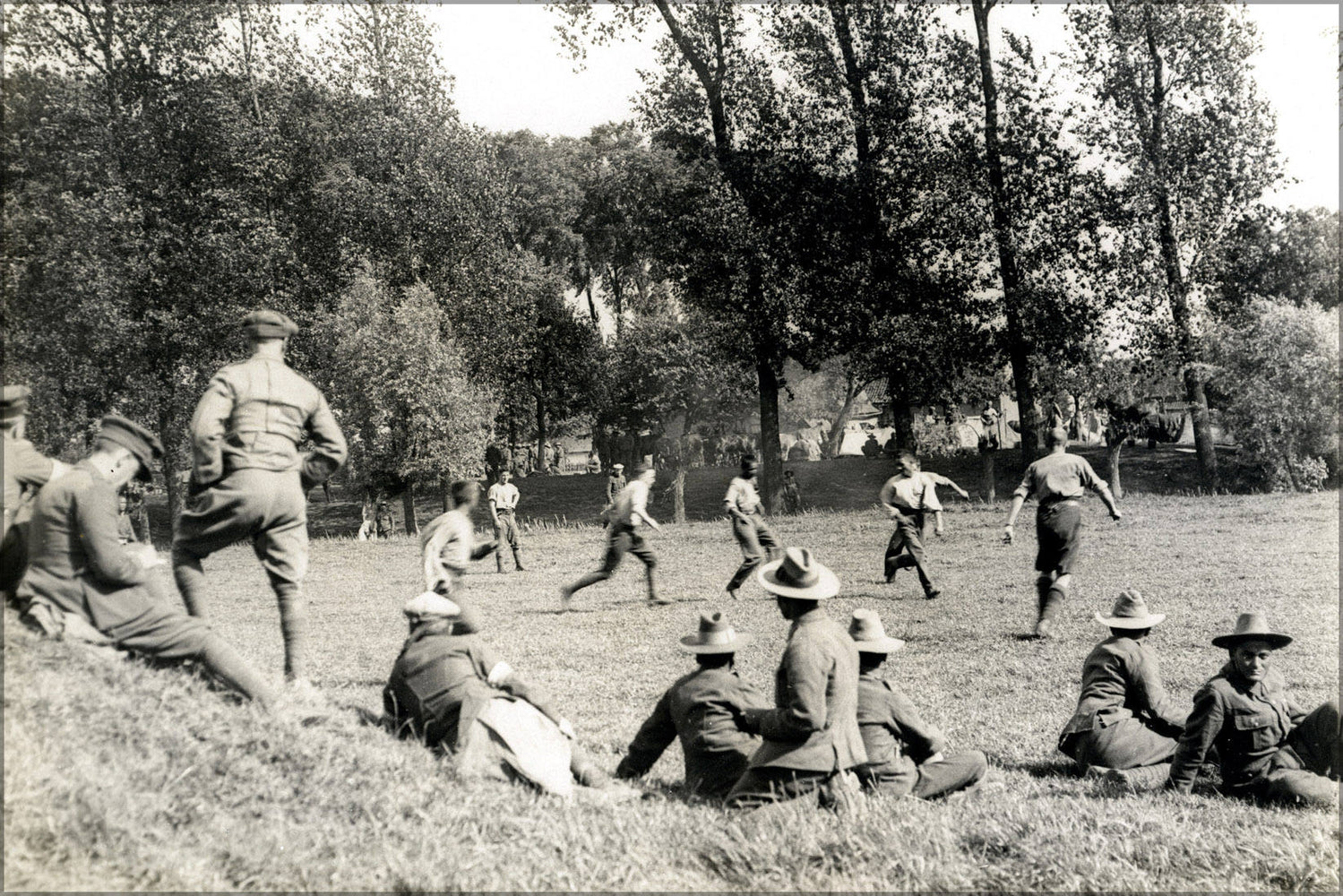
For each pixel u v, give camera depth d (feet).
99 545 15.74
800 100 98.53
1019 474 97.09
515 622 37.78
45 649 15.15
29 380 45.14
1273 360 81.61
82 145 57.00
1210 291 90.48
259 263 63.82
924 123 96.99
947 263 96.53
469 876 13.16
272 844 12.91
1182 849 16.69
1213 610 37.45
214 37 66.64
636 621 37.96
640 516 41.32
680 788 18.69
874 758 18.35
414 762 16.21
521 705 17.46
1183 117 90.79
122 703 14.55
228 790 13.88
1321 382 79.97
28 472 16.65
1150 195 90.17
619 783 18.08
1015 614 38.47
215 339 58.90
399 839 13.80
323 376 64.95
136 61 61.72
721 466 139.13
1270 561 46.34
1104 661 21.99
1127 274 90.84
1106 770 20.66
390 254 74.08
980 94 95.96
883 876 14.51
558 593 45.57
